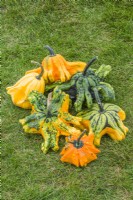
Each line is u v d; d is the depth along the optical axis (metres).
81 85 1.09
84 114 1.07
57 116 1.05
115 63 1.27
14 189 0.99
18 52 1.32
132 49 1.31
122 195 0.97
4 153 1.05
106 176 1.00
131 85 1.21
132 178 0.99
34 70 1.17
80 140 1.01
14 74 1.25
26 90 1.12
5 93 1.20
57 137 1.05
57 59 1.13
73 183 0.99
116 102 1.16
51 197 0.97
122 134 1.06
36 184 0.99
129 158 1.03
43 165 1.03
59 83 1.13
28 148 1.06
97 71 1.18
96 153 1.02
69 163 1.02
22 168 1.02
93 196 0.97
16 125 1.11
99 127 1.04
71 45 1.34
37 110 1.07
